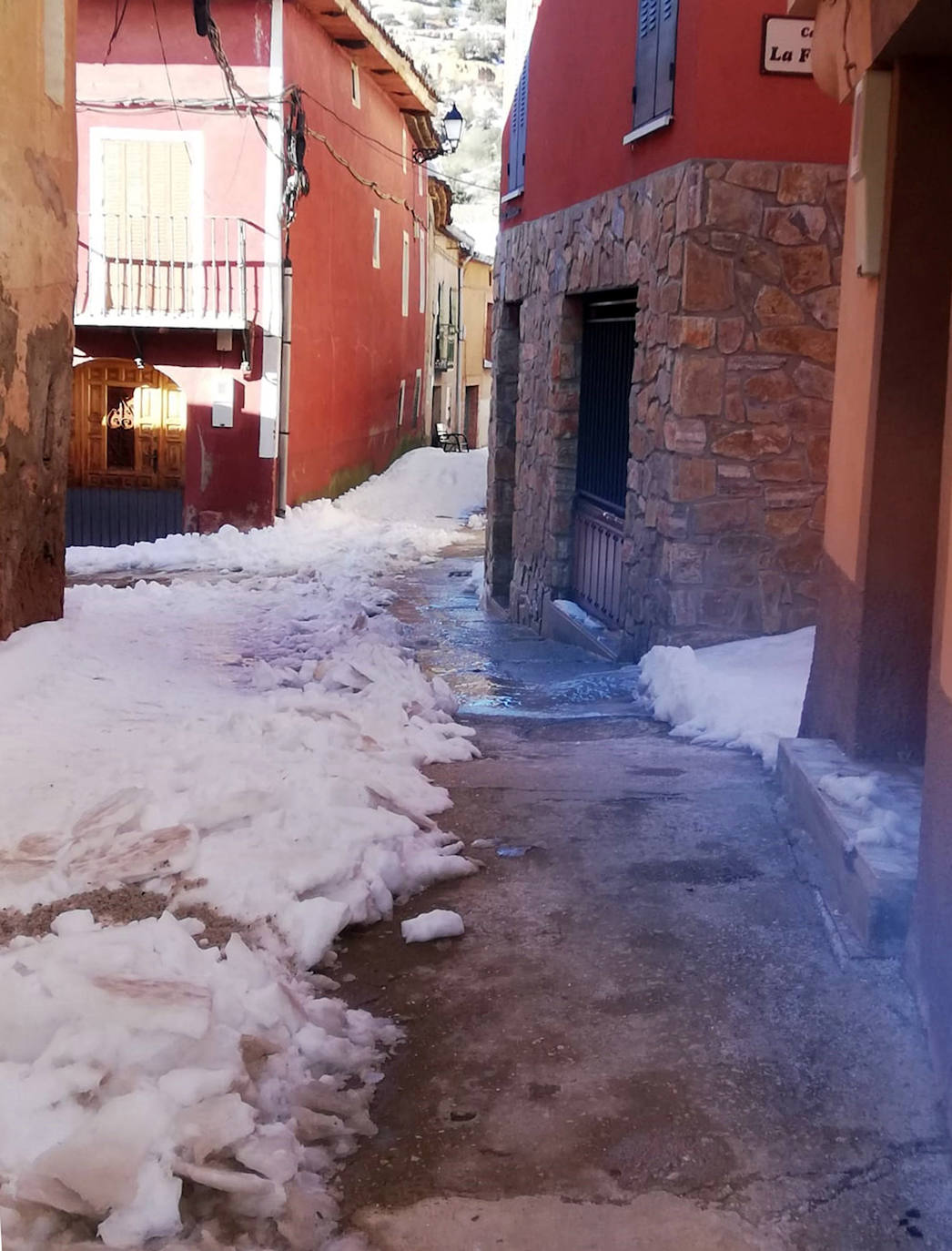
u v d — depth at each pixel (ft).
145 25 56.90
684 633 24.08
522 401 37.96
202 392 59.31
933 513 13.16
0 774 13.92
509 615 39.58
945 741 9.11
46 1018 8.18
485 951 11.27
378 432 80.74
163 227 58.08
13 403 21.15
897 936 10.64
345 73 68.44
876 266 12.94
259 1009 9.11
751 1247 7.38
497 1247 7.41
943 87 12.52
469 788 15.89
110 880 11.02
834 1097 8.85
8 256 20.65
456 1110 8.80
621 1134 8.48
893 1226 7.55
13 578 21.66
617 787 15.89
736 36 22.59
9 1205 6.82
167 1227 6.96
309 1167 8.03
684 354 23.41
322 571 50.03
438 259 104.99
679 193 23.50
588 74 30.14
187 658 24.76
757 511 23.88
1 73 20.08
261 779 13.42
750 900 12.10
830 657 14.85
